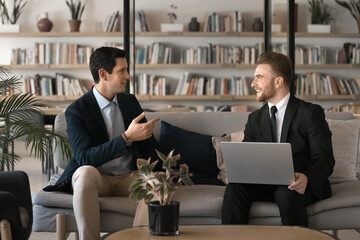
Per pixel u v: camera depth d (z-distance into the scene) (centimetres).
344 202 304
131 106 348
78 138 321
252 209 303
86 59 813
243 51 820
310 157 318
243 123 378
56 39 819
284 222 292
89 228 292
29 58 811
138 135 311
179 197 311
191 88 820
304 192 301
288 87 326
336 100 820
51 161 705
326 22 811
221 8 827
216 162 364
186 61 816
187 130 377
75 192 296
